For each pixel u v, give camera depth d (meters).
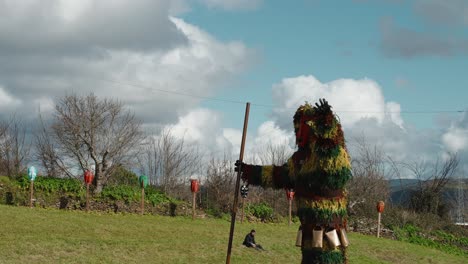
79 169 34.78
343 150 10.25
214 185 36.34
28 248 17.80
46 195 30.22
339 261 10.25
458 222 47.91
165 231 25.08
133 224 25.78
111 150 33.81
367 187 42.38
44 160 36.12
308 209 10.29
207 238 24.41
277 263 21.42
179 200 34.56
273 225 34.03
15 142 40.72
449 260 30.03
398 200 47.47
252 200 37.12
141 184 31.64
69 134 33.66
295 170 10.55
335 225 10.26
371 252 28.05
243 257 21.36
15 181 30.44
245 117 11.70
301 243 10.41
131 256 18.91
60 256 17.55
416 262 27.86
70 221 24.08
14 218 22.88
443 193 47.38
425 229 40.44
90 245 19.36
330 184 10.16
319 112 10.20
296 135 10.69
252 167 11.27
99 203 30.88
